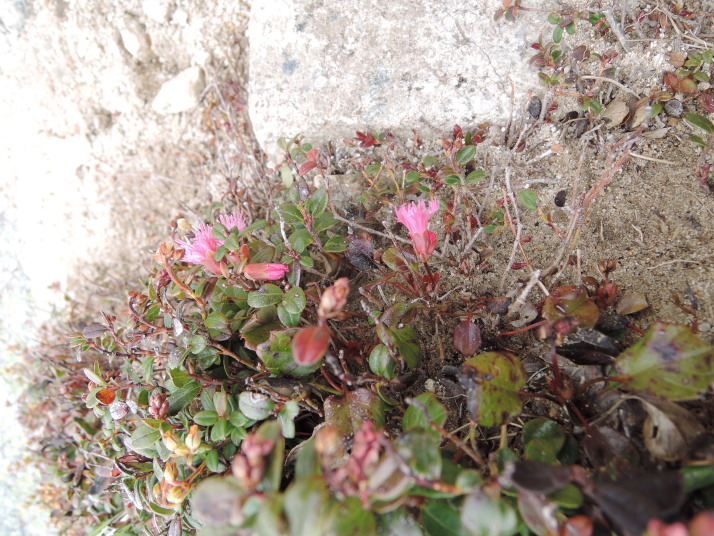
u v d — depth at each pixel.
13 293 0.29
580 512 0.13
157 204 0.29
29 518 0.27
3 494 0.28
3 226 0.29
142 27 0.28
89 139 0.29
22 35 0.28
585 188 0.20
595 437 0.14
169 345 0.18
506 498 0.13
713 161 0.19
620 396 0.14
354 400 0.16
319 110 0.23
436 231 0.21
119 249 0.29
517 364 0.15
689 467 0.12
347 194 0.22
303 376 0.17
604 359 0.16
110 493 0.24
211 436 0.16
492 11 0.21
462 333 0.17
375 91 0.22
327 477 0.11
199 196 0.29
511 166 0.21
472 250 0.19
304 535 0.10
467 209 0.19
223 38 0.27
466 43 0.21
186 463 0.16
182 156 0.29
